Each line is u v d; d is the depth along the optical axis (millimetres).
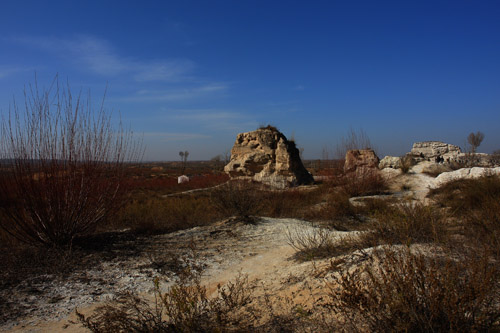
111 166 7641
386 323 2807
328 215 10258
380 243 5242
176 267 5684
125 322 3408
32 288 4797
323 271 4582
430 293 2770
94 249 6801
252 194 11062
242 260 6340
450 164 23938
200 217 10617
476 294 2629
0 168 6340
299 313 3555
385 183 18125
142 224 9000
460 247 4312
